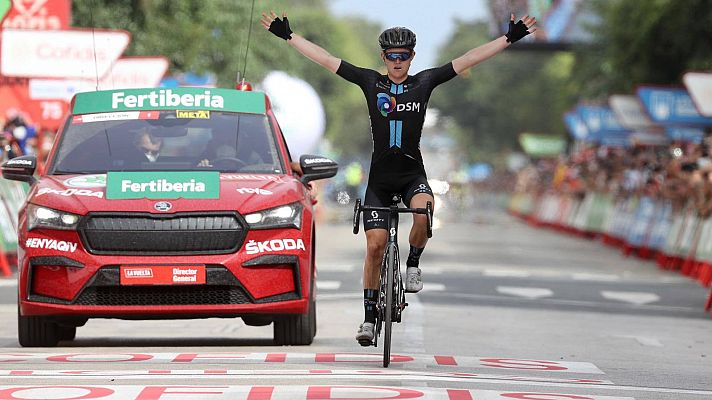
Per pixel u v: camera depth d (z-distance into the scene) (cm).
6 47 6781
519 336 3594
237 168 3206
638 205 8625
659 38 10156
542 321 4091
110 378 2430
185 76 9406
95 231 2966
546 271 6594
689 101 8988
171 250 2969
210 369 2584
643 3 10256
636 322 4209
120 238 2966
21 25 6950
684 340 3675
